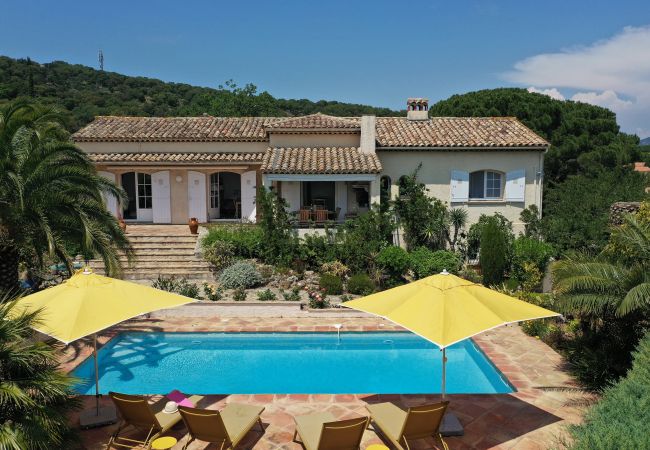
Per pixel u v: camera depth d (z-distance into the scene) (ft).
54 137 48.78
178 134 87.04
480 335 50.14
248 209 86.43
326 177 74.28
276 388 40.96
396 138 83.10
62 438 26.32
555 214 83.97
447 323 27.14
